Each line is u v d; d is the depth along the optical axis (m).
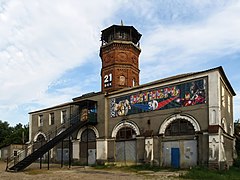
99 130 31.78
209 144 22.27
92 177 19.02
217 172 20.44
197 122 23.55
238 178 17.80
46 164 34.16
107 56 40.38
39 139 41.66
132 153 28.19
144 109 27.75
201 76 23.92
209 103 23.00
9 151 50.19
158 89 26.95
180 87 25.27
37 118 42.66
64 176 19.81
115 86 38.69
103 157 30.53
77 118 34.84
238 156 30.75
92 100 32.56
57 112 39.28
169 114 25.56
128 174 21.00
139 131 27.77
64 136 30.06
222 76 24.66
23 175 20.88
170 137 25.27
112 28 40.28
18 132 68.06
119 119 30.08
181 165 24.09
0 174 21.78
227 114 27.16
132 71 39.88
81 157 33.47
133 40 41.94
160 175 19.89
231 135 28.75
